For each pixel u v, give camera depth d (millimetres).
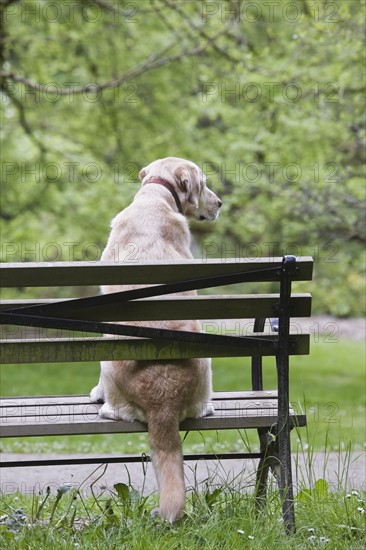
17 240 19094
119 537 4117
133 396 4488
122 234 5109
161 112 18438
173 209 5617
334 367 18031
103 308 4102
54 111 18500
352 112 14672
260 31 17281
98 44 17438
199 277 4105
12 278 3916
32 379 16281
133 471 7191
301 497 4734
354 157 16141
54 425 4289
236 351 4277
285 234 17047
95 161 18312
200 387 4574
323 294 21422
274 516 4336
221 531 4203
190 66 17625
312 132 14609
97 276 3992
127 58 17562
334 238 16516
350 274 20812
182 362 4496
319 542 4195
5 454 8297
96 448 9055
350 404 12398
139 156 18500
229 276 4117
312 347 22672
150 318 4152
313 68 14148
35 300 4035
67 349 4125
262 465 4715
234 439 9953
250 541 4059
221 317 4219
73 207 18797
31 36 16312
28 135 17812
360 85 13898
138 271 4031
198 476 6914
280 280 4199
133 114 18391
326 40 13242
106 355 4164
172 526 4207
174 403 4434
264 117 16094
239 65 14586
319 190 15375
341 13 12656
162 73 17781
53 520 4645
